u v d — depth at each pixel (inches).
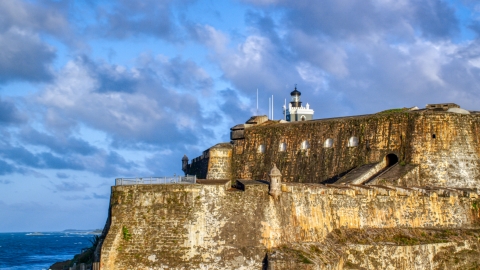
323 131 4008.4
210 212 2620.6
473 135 3720.5
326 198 2876.5
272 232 2642.7
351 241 2864.2
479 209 3307.1
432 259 2992.1
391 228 3051.2
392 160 3794.3
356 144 3870.6
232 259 2586.1
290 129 4133.9
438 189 3287.4
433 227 3184.1
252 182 2795.3
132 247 2630.4
